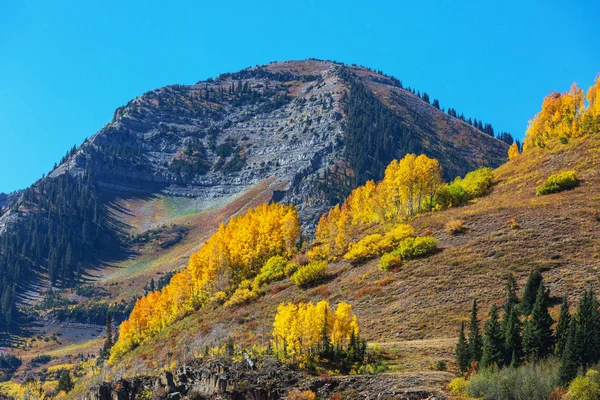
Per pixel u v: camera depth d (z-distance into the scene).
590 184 107.50
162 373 77.50
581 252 84.44
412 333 78.62
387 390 59.34
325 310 72.25
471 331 66.75
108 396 79.75
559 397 51.72
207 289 124.81
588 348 55.00
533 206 103.56
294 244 127.75
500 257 89.75
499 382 54.50
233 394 66.00
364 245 110.81
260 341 88.56
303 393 61.28
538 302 63.25
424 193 124.19
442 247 99.81
